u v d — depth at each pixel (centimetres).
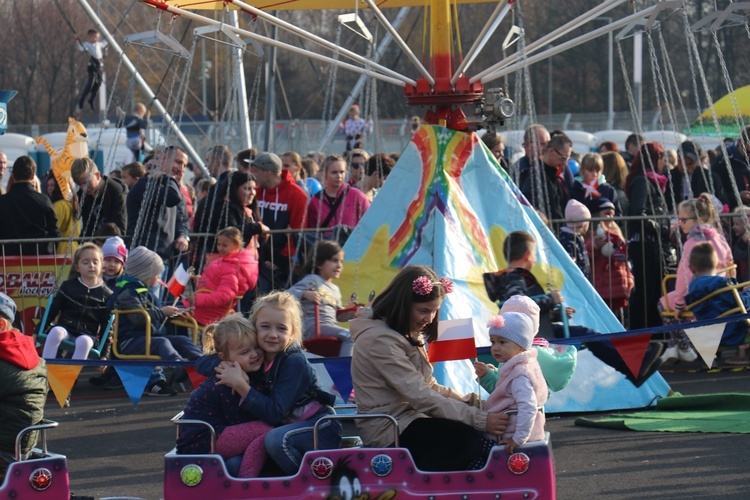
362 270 1714
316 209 2194
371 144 4281
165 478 1025
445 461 1025
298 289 1644
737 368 2109
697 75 7581
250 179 2122
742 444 1490
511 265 1591
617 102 8806
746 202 2619
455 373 1555
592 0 7800
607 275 2097
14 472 1022
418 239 1697
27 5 7850
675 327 1478
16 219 2286
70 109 7994
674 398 1744
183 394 2019
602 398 1758
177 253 2242
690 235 2136
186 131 4378
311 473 1014
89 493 1348
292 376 1077
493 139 2259
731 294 1984
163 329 1909
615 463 1419
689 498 1241
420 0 2300
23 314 2289
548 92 9081
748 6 1680
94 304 1892
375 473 1009
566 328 1570
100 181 2403
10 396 1133
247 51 1859
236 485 1020
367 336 1058
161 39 1741
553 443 1550
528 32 7894
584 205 2145
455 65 1878
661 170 2506
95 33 4606
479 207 1764
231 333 1066
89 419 1816
